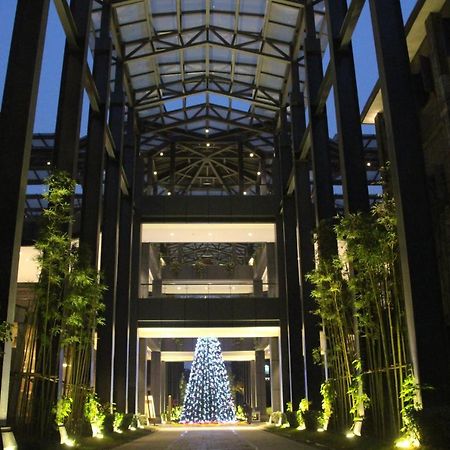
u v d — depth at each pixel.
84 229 15.58
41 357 11.16
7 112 9.76
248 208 25.36
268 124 27.20
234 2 20.58
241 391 52.75
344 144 13.11
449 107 10.52
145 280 27.92
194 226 25.59
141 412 28.59
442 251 11.52
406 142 9.25
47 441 9.73
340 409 13.52
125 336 21.22
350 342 13.06
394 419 9.65
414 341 8.27
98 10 19.16
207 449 11.61
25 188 9.54
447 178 11.55
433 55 11.59
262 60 23.16
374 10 10.20
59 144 13.16
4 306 8.65
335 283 13.27
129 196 23.11
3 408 8.14
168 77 24.88
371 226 10.49
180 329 24.34
